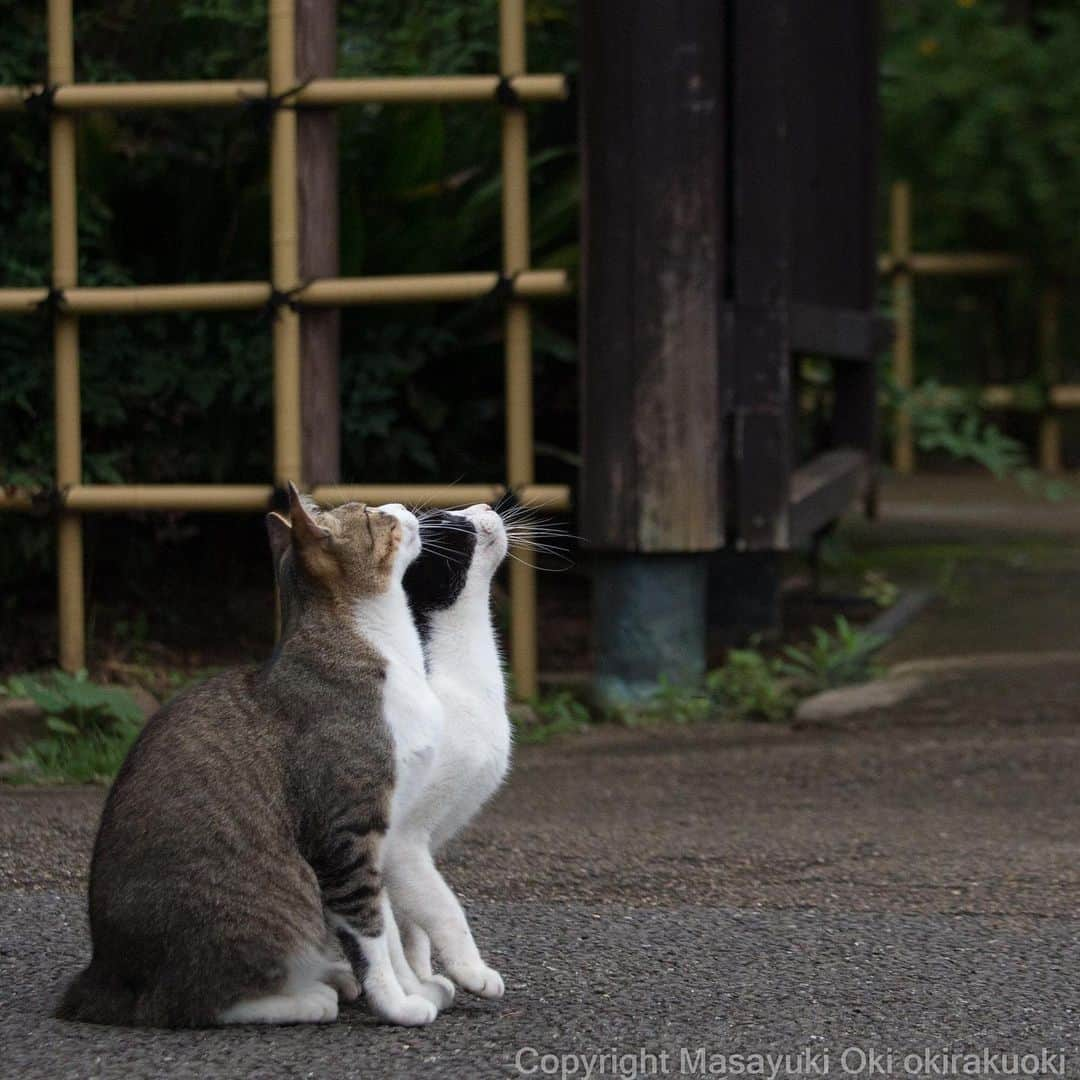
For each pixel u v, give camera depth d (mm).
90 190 11383
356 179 11789
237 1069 4680
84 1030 4957
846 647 11195
